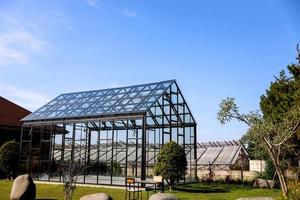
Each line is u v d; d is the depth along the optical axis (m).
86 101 27.42
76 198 16.84
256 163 32.41
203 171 29.39
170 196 13.06
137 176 23.39
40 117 27.38
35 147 27.62
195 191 20.30
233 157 35.44
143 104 23.12
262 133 16.08
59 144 26.03
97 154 24.73
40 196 17.73
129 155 23.88
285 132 15.95
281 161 22.34
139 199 17.05
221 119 16.45
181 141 25.70
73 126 25.78
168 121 24.70
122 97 25.50
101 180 23.02
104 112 24.03
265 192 19.83
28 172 26.92
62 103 28.89
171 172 20.62
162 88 24.88
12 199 15.12
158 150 23.73
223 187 22.67
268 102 22.83
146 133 22.48
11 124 35.03
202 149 39.25
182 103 26.44
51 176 25.61
